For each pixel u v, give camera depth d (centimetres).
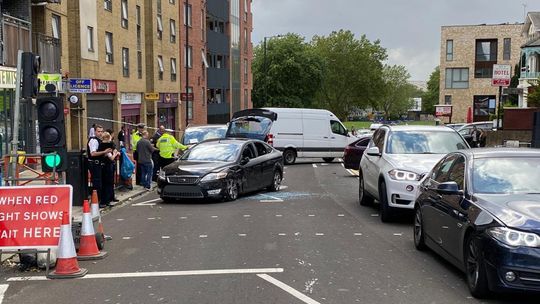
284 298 638
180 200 1503
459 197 712
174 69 4572
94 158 1344
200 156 1551
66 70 2738
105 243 957
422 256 845
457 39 6531
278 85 7631
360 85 9900
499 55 6412
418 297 639
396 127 1272
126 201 1523
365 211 1303
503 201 648
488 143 3122
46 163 894
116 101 3394
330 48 9831
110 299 646
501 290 587
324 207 1369
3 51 1834
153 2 4078
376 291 664
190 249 902
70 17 2817
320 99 9906
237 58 6481
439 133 1241
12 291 687
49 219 781
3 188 784
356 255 852
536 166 729
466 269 662
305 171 2512
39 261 793
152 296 654
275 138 2903
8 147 1930
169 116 4544
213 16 5631
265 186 1672
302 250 887
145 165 1764
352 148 2323
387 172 1121
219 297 645
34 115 2175
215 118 5684
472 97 6525
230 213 1270
